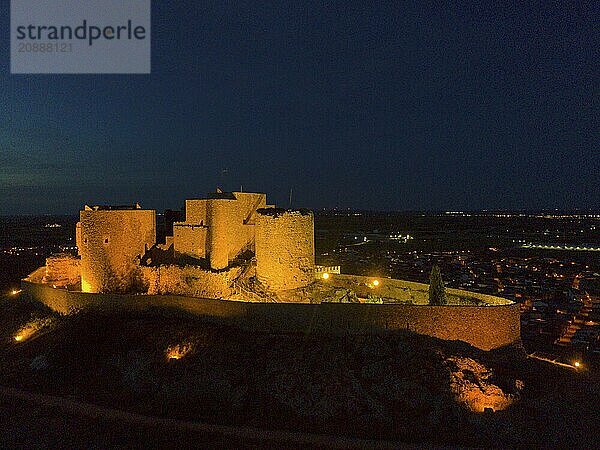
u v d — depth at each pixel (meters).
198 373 31.62
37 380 33.72
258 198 45.38
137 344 34.66
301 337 33.56
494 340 34.16
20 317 44.47
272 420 28.77
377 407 29.14
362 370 31.27
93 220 41.97
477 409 29.94
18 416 29.55
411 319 33.88
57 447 26.62
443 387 30.34
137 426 28.22
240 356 32.34
